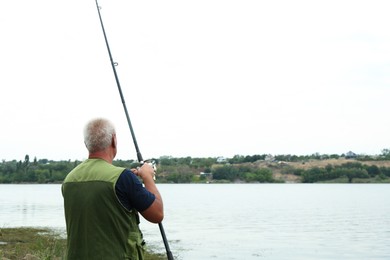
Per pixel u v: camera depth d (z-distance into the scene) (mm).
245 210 48062
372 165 145625
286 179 143625
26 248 14766
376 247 22406
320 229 30188
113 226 3479
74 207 3537
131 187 3512
